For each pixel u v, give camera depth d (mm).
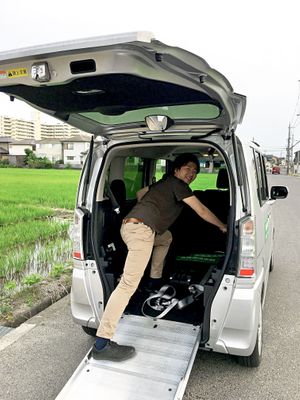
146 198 3055
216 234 4547
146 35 1568
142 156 4145
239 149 2793
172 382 2436
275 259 6574
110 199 3373
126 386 2459
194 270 3953
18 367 3150
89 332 3523
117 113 2678
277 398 2742
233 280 2641
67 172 37938
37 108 2559
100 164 3156
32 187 19516
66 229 8508
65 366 3166
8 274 5465
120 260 3430
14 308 4250
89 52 1706
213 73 1910
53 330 3854
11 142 70188
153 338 2826
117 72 1785
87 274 3057
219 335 2705
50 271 5527
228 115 2453
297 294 4840
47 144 67062
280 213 12586
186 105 2418
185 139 2875
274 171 56406
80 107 2502
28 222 9188
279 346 3504
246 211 2658
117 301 2764
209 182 4730
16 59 1859
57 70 1853
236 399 2729
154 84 2025
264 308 4383
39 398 2740
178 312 3168
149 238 2885
